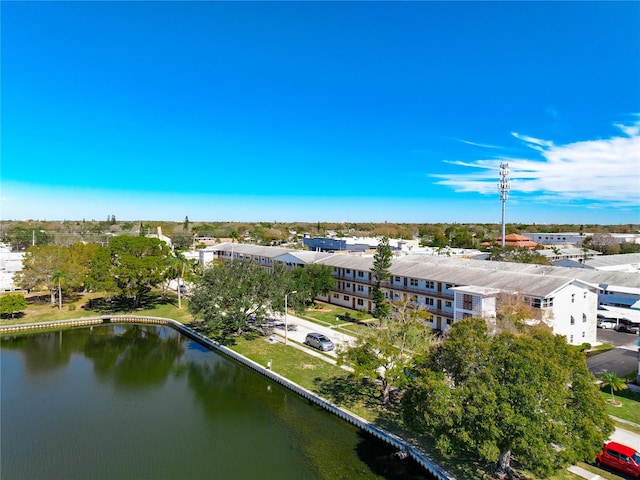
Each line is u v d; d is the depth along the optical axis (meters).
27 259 75.38
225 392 40.59
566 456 20.36
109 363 50.19
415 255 96.75
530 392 21.33
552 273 69.19
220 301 56.06
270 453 29.56
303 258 85.12
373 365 32.91
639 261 95.50
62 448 30.53
